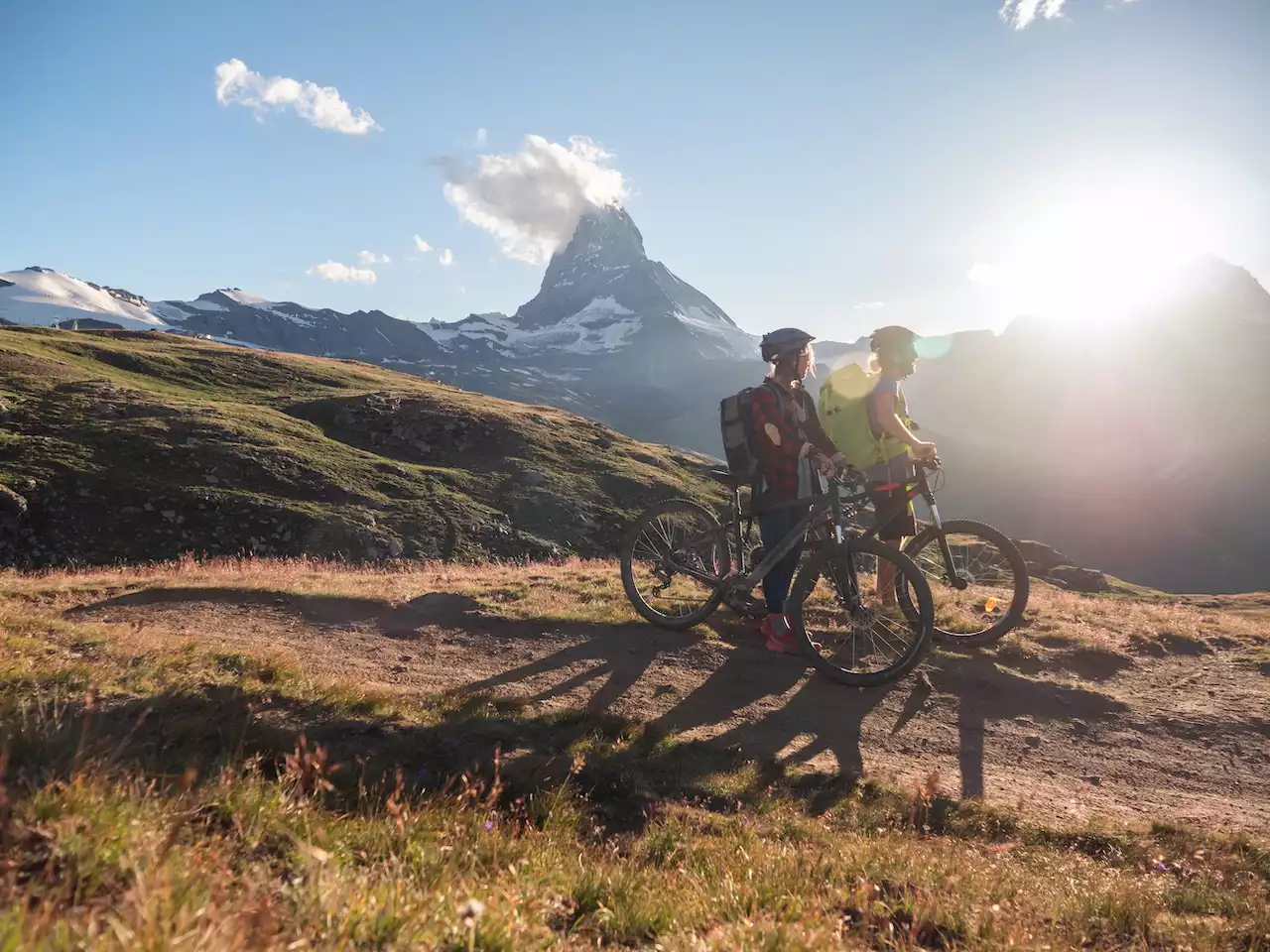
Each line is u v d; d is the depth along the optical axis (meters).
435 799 4.24
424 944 2.46
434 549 57.00
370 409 80.44
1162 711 6.72
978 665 7.37
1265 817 5.21
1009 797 5.40
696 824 4.67
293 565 21.11
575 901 3.36
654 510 8.27
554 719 5.97
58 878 2.44
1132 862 4.58
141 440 60.59
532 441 80.69
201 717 5.00
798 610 6.96
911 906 3.53
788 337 7.12
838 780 5.42
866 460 7.46
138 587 10.46
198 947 2.06
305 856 2.94
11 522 48.59
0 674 5.26
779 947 2.84
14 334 99.56
